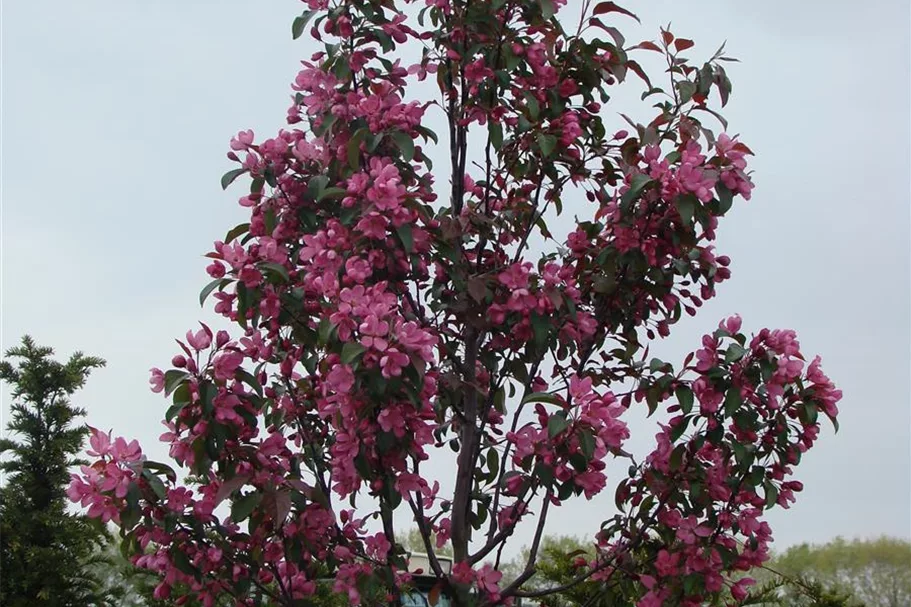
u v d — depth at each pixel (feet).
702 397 13.51
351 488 13.33
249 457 12.75
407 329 11.55
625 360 15.39
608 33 15.20
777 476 13.93
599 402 12.35
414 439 12.41
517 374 14.79
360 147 13.99
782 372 13.03
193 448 12.39
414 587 14.67
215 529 12.92
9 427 27.55
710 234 14.14
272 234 13.65
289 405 14.11
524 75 15.14
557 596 19.27
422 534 13.48
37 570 25.61
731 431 13.97
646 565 14.35
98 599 26.32
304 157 13.84
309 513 13.01
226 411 12.30
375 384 11.28
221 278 12.69
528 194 16.07
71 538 26.14
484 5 14.87
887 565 69.67
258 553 13.07
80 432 27.96
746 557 13.97
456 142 15.29
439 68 14.90
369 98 13.78
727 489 13.96
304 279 13.01
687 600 13.92
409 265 13.64
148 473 12.12
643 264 14.15
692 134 14.69
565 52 15.42
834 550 71.10
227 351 12.87
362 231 13.00
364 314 11.58
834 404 13.37
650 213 13.78
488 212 15.33
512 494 13.75
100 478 12.15
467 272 14.69
